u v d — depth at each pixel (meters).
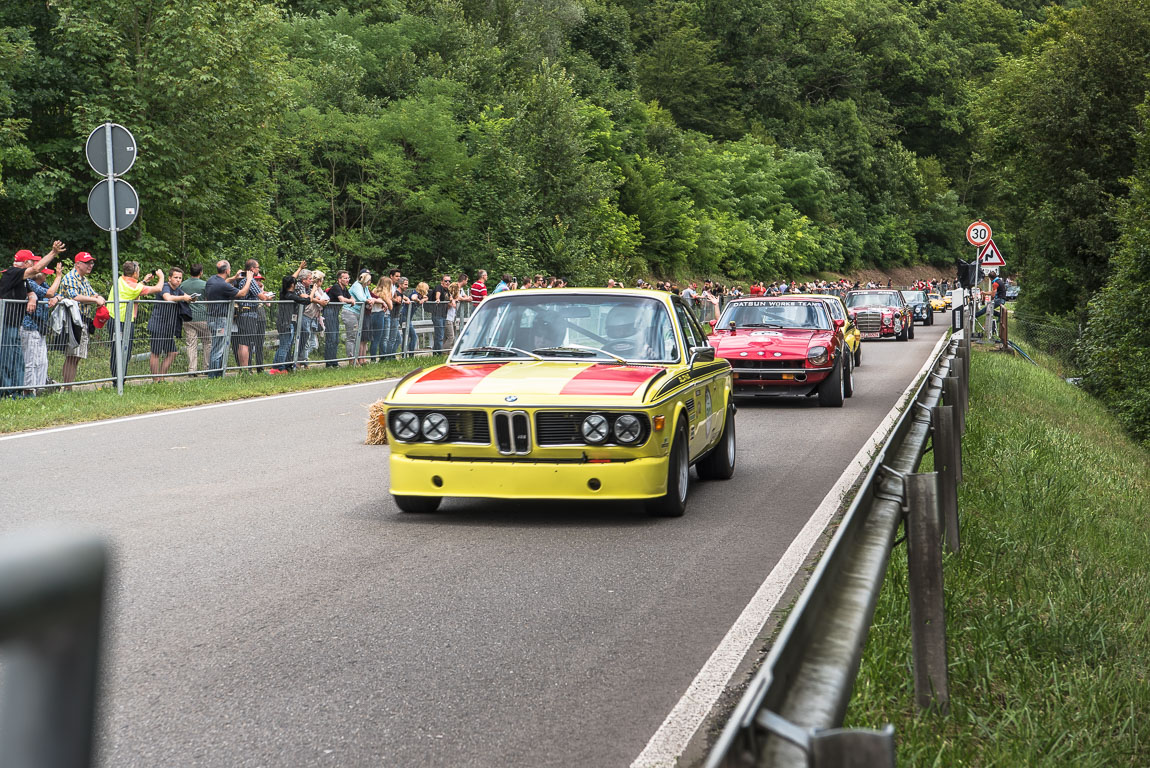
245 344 19.30
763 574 6.56
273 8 30.78
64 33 28.80
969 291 25.12
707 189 75.88
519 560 6.95
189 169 29.95
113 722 4.13
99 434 12.85
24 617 0.40
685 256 67.62
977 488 9.38
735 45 101.75
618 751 3.87
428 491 8.09
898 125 114.00
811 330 17.66
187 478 10.02
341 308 22.19
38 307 15.30
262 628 5.43
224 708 4.30
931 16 125.75
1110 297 25.50
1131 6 37.31
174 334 17.81
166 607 5.80
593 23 78.25
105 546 0.43
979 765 3.75
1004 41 124.94
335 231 43.06
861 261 95.00
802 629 2.32
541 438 7.96
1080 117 36.97
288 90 31.78
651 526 8.05
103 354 16.62
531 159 48.94
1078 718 4.27
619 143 64.69
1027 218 42.22
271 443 12.36
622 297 9.41
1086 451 14.41
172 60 28.77
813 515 8.45
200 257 31.56
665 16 95.56
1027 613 5.60
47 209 29.47
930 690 4.14
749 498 9.23
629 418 7.89
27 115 29.41
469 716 4.23
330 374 20.56
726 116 93.56
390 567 6.75
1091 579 6.78
